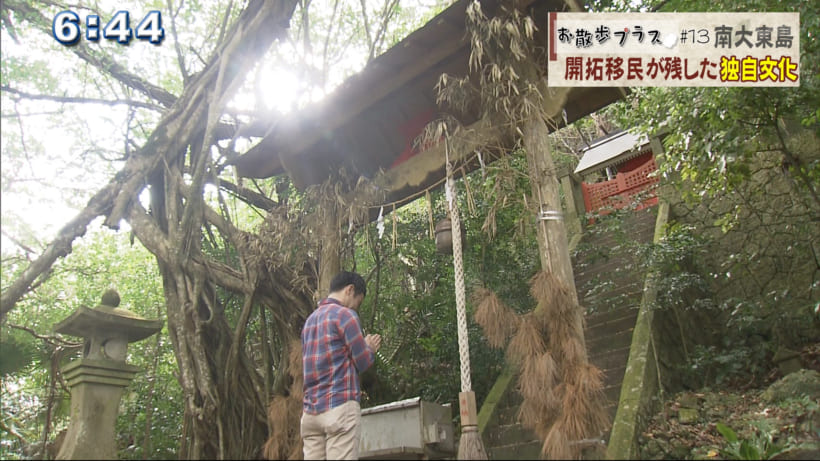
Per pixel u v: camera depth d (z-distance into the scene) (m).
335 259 5.03
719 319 6.68
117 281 7.51
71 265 6.91
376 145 5.27
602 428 3.04
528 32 3.79
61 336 5.60
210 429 3.95
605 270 7.34
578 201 9.49
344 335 3.27
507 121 4.10
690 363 5.25
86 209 4.60
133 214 4.74
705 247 7.09
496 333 3.44
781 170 6.94
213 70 5.18
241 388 4.33
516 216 5.87
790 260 6.72
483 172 4.62
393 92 4.70
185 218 4.56
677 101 5.82
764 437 3.85
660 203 8.07
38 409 5.63
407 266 6.55
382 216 5.27
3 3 5.23
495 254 6.09
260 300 4.91
